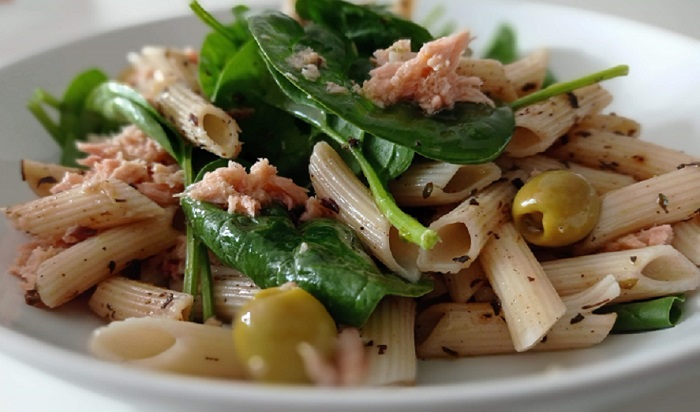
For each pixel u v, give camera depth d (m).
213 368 0.26
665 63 0.35
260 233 0.28
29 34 0.53
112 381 0.23
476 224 0.28
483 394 0.23
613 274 0.28
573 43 0.38
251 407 0.23
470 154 0.29
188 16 0.41
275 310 0.26
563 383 0.23
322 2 0.33
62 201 0.30
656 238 0.29
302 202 0.30
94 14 0.57
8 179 0.34
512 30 0.39
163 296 0.28
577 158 0.32
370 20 0.33
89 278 0.29
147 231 0.30
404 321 0.27
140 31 0.40
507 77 0.33
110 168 0.31
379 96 0.29
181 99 0.32
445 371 0.27
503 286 0.28
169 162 0.33
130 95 0.33
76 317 0.29
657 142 0.34
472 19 0.40
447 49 0.29
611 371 0.23
